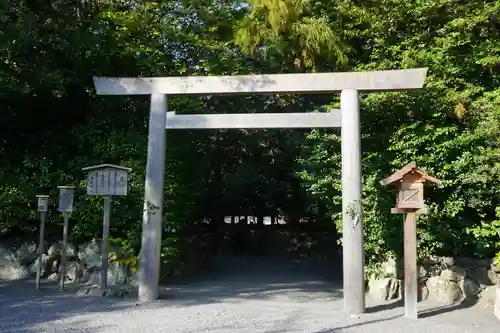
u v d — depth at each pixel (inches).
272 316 241.3
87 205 346.0
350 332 207.6
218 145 515.8
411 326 220.7
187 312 246.2
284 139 535.2
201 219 620.7
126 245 332.5
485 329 215.9
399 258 299.3
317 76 269.1
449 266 290.0
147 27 384.5
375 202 304.7
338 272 466.3
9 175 362.9
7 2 286.4
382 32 323.6
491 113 274.7
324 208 446.0
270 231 676.1
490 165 269.1
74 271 346.0
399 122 309.7
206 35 413.7
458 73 303.6
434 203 290.8
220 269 487.2
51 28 321.7
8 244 366.0
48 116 379.9
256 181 610.5
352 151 258.1
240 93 280.1
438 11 314.2
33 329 204.4
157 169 280.7
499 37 311.3
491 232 267.0
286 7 315.3
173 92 285.0
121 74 377.7
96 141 366.3
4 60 314.2
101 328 207.3
